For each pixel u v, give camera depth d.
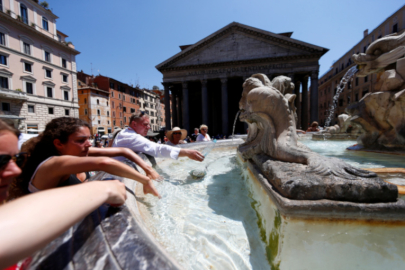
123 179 1.43
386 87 3.07
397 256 0.97
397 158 2.71
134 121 2.50
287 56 25.06
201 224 1.37
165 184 1.98
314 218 0.98
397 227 0.96
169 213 1.43
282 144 1.60
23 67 26.22
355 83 33.97
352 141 4.68
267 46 26.06
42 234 0.40
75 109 33.72
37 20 28.31
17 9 25.81
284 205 0.99
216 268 1.06
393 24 26.66
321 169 1.12
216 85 33.69
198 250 1.15
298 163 1.38
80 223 0.68
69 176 1.11
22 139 1.86
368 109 3.30
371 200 0.99
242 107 2.51
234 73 26.97
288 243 1.00
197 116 37.03
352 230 0.98
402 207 0.94
